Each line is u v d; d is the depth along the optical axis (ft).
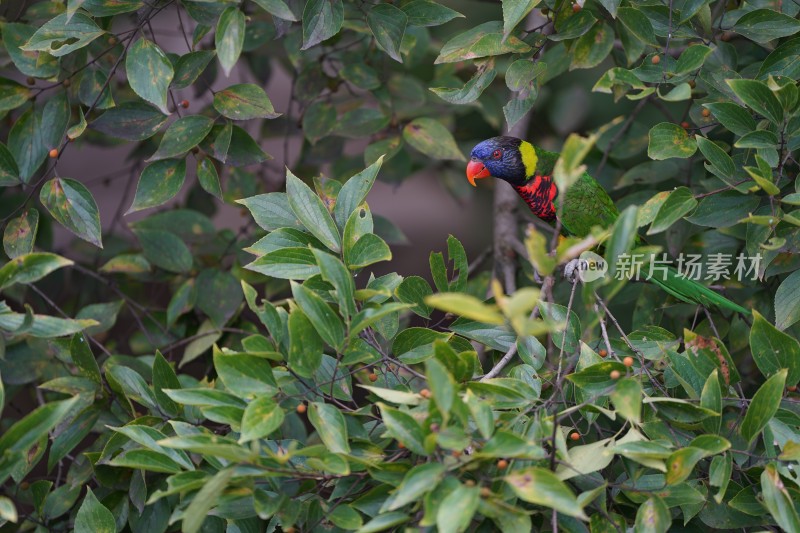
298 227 14.80
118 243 25.85
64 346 18.58
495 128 29.48
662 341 15.62
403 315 23.93
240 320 22.94
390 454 13.28
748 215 15.20
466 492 10.37
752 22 16.43
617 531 12.46
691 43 17.42
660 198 15.60
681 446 12.96
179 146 16.62
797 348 13.08
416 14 17.54
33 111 17.93
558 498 10.39
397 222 37.96
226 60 14.33
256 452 11.43
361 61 24.20
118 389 16.29
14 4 20.85
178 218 23.80
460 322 15.93
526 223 25.75
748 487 13.12
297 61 24.47
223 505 12.82
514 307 8.84
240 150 17.58
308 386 12.87
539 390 14.12
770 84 13.97
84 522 13.53
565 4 16.90
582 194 22.70
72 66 18.52
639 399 11.52
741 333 19.10
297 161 26.25
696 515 14.82
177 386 15.67
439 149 22.16
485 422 11.12
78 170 35.47
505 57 28.04
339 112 27.45
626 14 15.89
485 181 30.48
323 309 12.30
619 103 28.30
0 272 12.03
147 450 12.56
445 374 10.33
